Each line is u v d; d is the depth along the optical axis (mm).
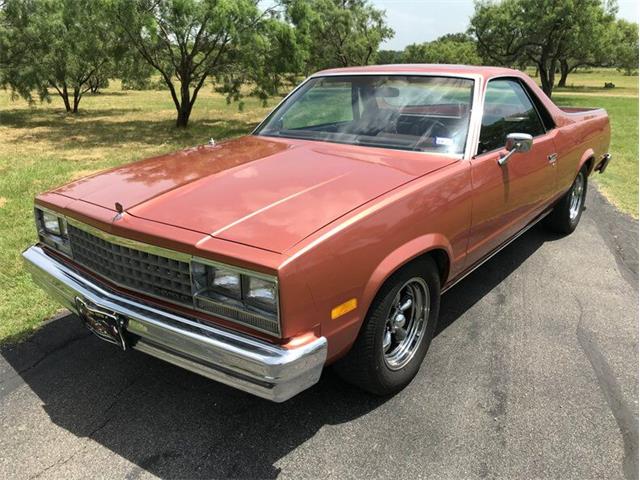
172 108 25938
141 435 2488
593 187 7660
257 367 1995
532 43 34938
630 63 53281
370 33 32281
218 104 27906
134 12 14453
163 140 14297
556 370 3010
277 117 3867
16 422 2570
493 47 38000
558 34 33781
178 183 2643
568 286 4137
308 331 2096
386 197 2439
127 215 2369
